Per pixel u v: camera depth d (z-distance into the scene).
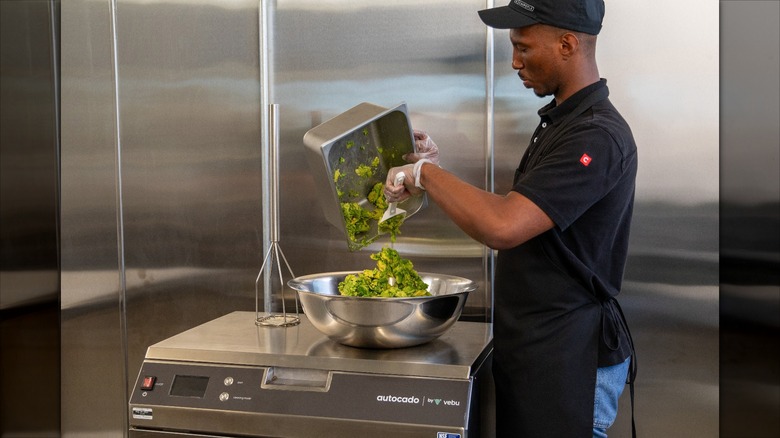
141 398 1.98
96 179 2.72
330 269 2.58
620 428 2.36
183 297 2.70
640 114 2.29
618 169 1.78
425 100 2.46
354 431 1.85
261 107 2.58
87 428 2.81
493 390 2.34
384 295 2.01
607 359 1.87
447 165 2.46
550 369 1.85
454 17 2.41
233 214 2.64
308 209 2.58
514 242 1.75
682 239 2.28
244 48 2.58
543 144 1.88
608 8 2.28
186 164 2.66
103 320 2.77
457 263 2.47
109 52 2.67
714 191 2.25
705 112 2.24
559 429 1.85
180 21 2.62
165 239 2.70
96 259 2.75
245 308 2.65
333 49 2.52
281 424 1.89
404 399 1.84
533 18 1.83
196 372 1.99
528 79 1.92
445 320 1.97
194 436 1.95
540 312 1.87
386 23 2.47
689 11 2.23
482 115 2.42
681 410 2.32
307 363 1.94
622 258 1.93
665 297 2.30
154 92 2.66
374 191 2.13
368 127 2.08
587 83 1.87
